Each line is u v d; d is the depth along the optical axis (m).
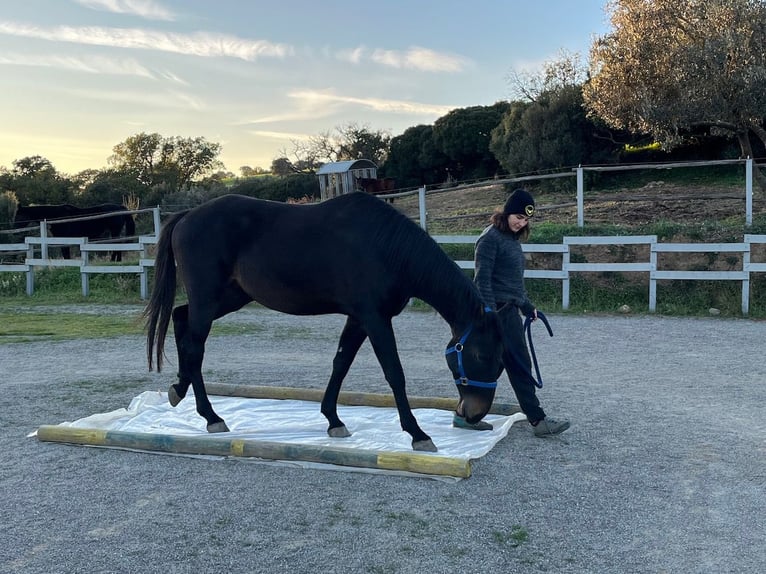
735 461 4.21
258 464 4.24
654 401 5.73
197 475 4.06
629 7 16.16
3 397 6.06
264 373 7.04
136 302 13.09
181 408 5.49
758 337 8.67
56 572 2.91
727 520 3.37
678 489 3.77
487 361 4.18
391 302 4.33
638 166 12.25
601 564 2.95
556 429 4.71
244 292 4.90
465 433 4.77
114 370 7.32
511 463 4.21
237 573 2.89
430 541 3.17
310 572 2.89
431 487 3.83
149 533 3.27
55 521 3.42
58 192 38.06
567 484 3.86
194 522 3.39
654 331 9.25
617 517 3.42
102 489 3.84
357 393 5.52
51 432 4.65
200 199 33.03
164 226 5.08
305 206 4.66
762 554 3.02
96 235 17.75
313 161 43.09
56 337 9.51
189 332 4.84
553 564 2.95
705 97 14.54
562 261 12.08
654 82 15.48
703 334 8.95
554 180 20.42
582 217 12.59
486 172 29.17
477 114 28.89
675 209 14.44
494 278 4.77
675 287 11.35
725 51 14.06
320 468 4.14
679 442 4.60
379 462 4.00
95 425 4.98
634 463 4.19
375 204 4.42
